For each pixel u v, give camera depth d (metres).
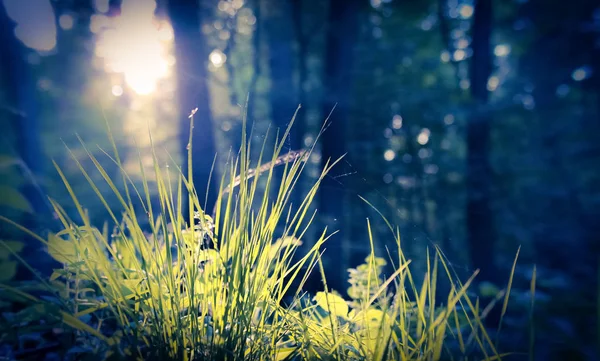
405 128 10.20
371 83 9.78
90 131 10.78
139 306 1.30
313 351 1.24
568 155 10.57
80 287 1.53
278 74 8.80
